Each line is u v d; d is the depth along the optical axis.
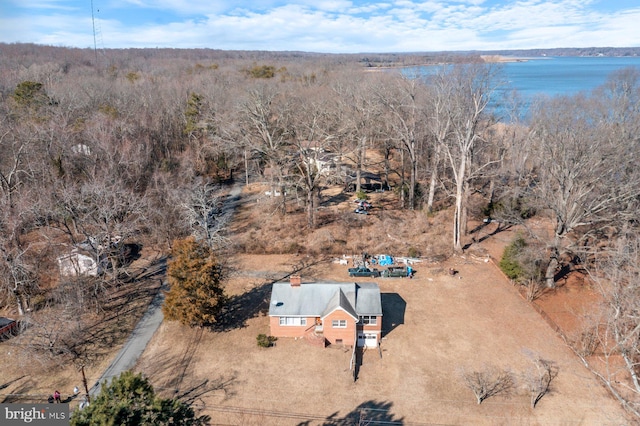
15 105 71.62
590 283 43.72
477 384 31.48
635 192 39.28
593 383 31.91
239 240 53.69
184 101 88.44
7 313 39.50
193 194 50.72
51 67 112.00
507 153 69.12
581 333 35.94
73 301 38.47
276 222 59.47
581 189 40.91
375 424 28.56
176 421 21.48
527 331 37.72
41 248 46.31
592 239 48.41
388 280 45.94
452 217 61.19
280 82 120.12
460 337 36.97
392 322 39.03
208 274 36.19
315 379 32.47
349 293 37.25
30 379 31.97
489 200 62.47
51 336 34.28
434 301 42.19
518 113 83.88
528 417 29.12
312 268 48.41
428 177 77.38
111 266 47.03
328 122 72.12
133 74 120.69
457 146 58.22
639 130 44.81
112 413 19.62
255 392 31.14
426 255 50.94
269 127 67.62
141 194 57.78
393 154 93.75
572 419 28.97
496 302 42.00
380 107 71.31
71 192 43.50
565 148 41.31
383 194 73.06
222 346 36.00
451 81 60.41
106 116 66.19
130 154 57.78
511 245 45.50
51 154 55.91
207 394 30.88
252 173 81.88
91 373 32.69
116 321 39.00
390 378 32.59
